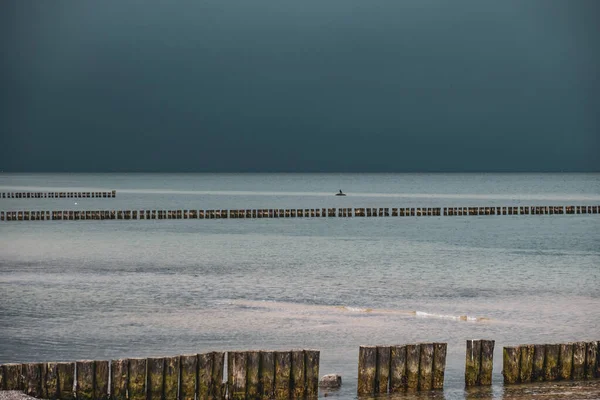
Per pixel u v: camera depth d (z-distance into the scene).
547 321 31.83
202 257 56.22
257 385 18.59
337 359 25.20
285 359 18.70
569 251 60.62
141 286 41.53
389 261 54.00
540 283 43.03
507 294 39.09
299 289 40.69
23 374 17.70
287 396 18.78
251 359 18.52
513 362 20.66
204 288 40.91
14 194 152.50
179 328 30.22
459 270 48.94
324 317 32.47
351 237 73.25
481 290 40.38
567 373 21.05
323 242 68.06
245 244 66.12
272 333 29.31
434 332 29.56
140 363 18.06
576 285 42.22
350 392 20.56
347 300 37.03
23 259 54.38
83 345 27.23
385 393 19.45
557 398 19.33
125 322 31.31
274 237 73.00
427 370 19.77
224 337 28.61
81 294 38.53
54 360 25.08
